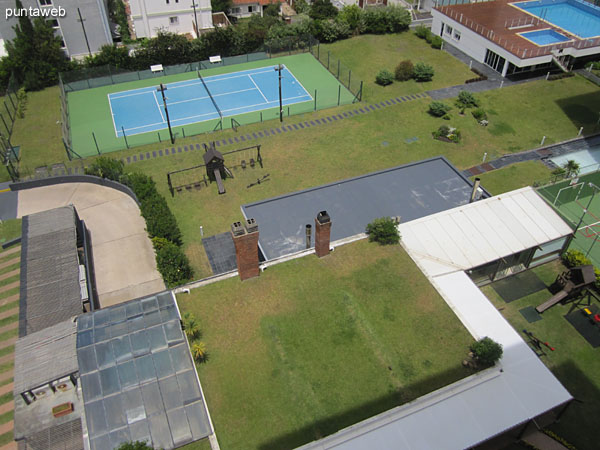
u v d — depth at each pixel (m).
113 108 62.25
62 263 36.59
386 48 74.44
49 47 66.56
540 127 55.97
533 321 34.44
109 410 22.41
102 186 49.75
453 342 25.84
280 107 57.12
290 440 22.14
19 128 58.94
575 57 65.50
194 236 42.97
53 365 26.70
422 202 36.97
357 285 28.64
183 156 52.94
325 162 51.53
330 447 21.73
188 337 25.94
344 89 64.69
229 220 44.66
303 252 30.70
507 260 36.03
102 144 55.53
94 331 25.27
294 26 75.81
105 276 39.75
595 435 28.03
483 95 61.53
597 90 62.22
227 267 39.81
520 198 37.41
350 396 23.61
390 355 25.22
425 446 22.06
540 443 27.16
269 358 25.16
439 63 69.75
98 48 74.12
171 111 61.31
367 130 56.25
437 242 33.88
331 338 25.97
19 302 35.31
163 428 22.09
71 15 69.81
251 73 69.69
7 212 46.69
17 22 68.94
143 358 24.09
